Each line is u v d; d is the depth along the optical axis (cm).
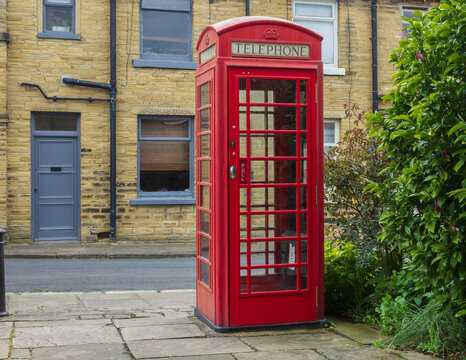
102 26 1513
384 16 1700
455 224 496
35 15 1470
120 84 1523
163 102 1548
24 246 1426
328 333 598
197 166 671
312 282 620
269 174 610
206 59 639
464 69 500
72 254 1325
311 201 621
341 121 1664
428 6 1728
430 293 580
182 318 657
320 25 1677
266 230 608
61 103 1481
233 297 596
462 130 480
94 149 1505
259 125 605
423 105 499
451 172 496
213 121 603
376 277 670
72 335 569
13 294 838
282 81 612
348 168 705
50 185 1492
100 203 1509
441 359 504
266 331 600
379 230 696
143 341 551
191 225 1563
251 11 1612
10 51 1453
